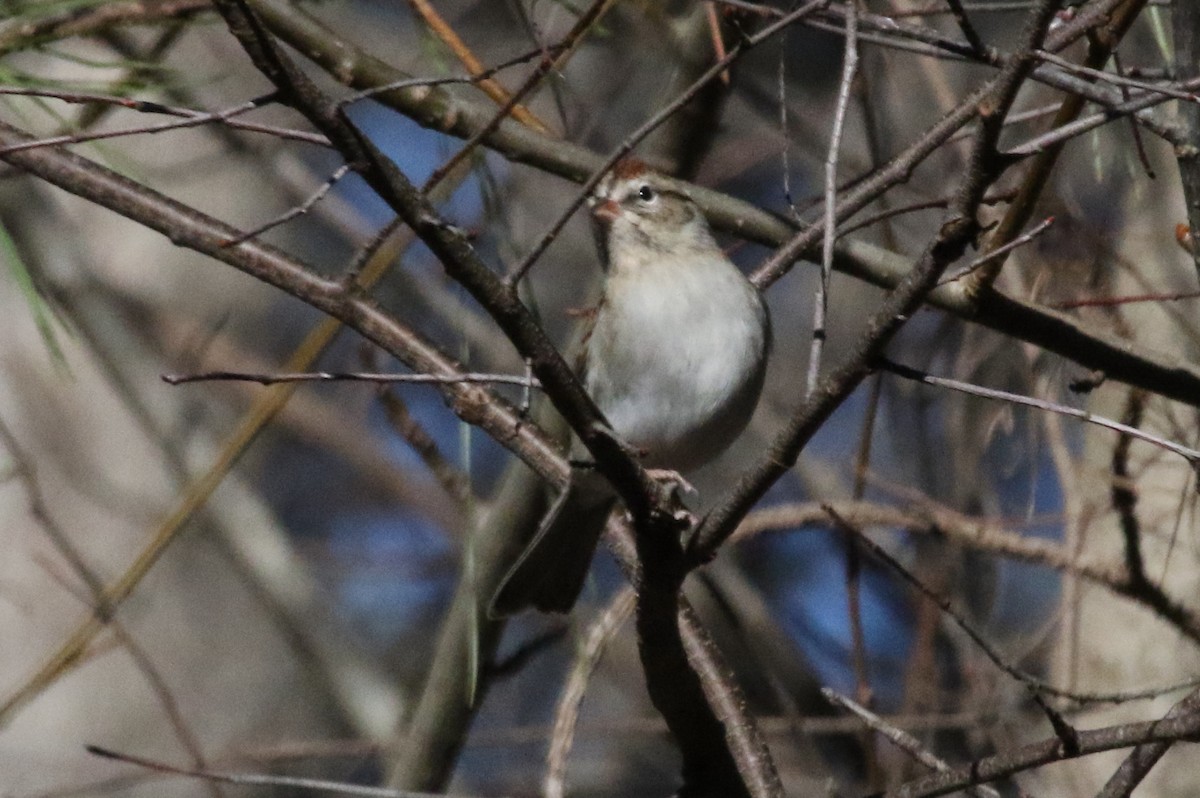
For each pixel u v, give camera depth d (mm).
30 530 14430
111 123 15680
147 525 14984
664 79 12148
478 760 15703
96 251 16562
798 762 13211
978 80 12570
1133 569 9930
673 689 7395
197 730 14953
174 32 10023
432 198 9164
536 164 9438
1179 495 10227
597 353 9750
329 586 17469
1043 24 5637
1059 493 12594
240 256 7926
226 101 15086
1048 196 10164
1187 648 10555
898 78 12531
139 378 14969
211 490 10750
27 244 14484
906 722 11328
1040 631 11781
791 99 14930
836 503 10117
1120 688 10648
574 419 6418
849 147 14703
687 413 9586
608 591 16547
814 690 13805
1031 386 10727
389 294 15195
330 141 5820
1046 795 11008
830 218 6375
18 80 8281
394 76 9109
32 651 14203
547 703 16203
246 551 14797
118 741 14602
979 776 7078
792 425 6359
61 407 15039
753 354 9539
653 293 9570
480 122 9203
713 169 13859
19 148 6387
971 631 7148
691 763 7789
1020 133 10469
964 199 5852
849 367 6164
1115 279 10523
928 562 12055
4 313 15039
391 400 9750
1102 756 10781
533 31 9180
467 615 10469
